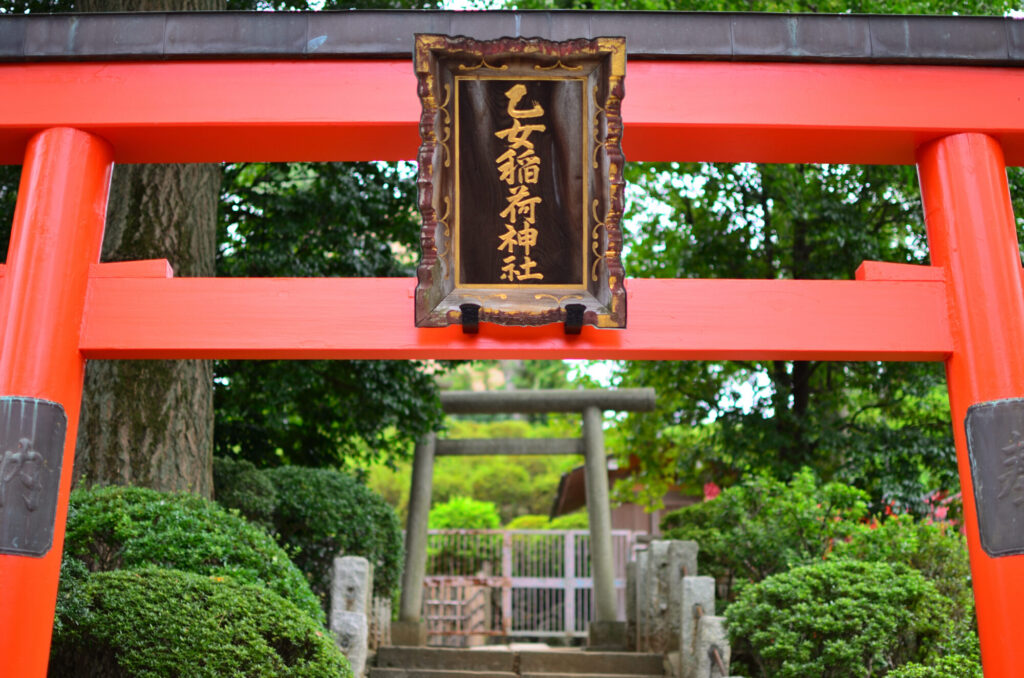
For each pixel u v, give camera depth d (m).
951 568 7.73
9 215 8.95
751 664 8.00
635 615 10.80
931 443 10.37
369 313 4.73
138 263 4.77
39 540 4.31
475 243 4.61
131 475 7.22
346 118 4.82
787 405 10.84
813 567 6.86
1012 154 5.17
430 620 13.73
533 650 9.62
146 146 5.01
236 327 4.69
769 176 10.41
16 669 4.15
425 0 10.03
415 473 12.79
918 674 5.82
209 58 4.88
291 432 11.86
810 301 4.80
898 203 10.95
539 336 4.74
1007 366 4.57
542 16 4.86
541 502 25.88
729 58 4.91
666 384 12.52
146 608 5.07
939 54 4.93
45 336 4.50
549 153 4.62
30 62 4.84
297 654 5.29
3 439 4.34
